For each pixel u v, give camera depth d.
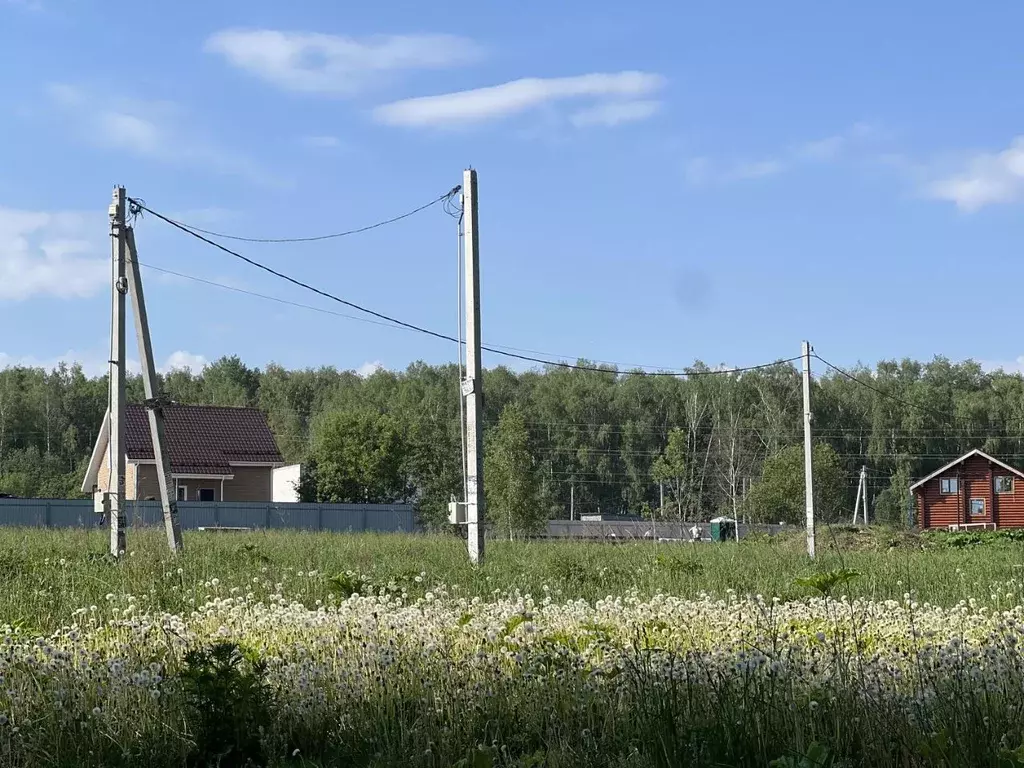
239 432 55.69
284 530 36.09
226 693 6.83
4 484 81.69
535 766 6.23
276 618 9.99
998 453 97.94
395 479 69.19
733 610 10.84
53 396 106.00
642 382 103.00
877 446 97.56
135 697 7.20
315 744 6.92
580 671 7.50
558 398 103.50
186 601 13.29
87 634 9.80
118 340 20.70
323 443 68.19
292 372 132.00
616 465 100.94
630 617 10.55
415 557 20.39
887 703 6.46
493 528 67.88
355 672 7.68
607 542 28.61
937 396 100.50
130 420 53.16
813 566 19.62
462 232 22.02
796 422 94.44
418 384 116.81
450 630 9.08
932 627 10.12
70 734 6.71
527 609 10.47
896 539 38.16
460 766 5.90
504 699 7.16
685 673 7.26
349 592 13.61
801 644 8.60
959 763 5.62
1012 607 13.45
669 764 5.93
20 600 12.75
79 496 80.06
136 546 20.00
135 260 21.11
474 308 21.73
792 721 6.34
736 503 78.19
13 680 7.32
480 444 21.17
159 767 6.59
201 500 53.56
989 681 6.92
